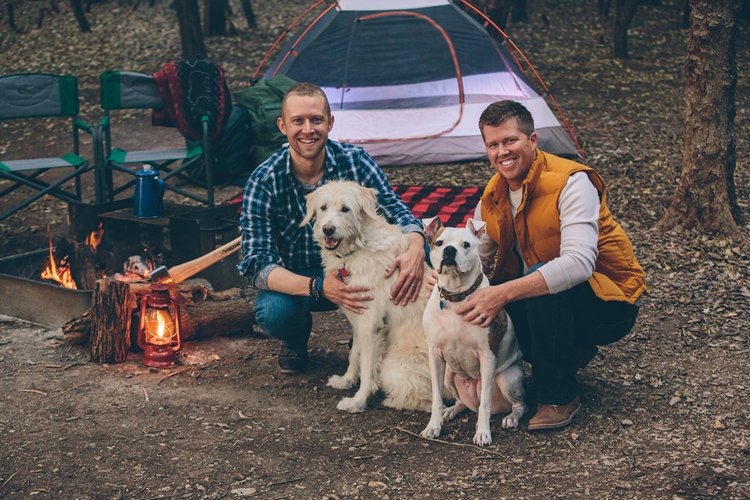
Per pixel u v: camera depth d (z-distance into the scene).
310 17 14.90
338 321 5.00
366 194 3.66
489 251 3.68
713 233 6.21
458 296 3.26
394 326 3.76
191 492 2.99
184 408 3.75
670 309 4.95
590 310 3.48
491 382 3.33
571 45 13.52
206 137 6.21
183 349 4.49
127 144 9.53
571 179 3.33
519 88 8.57
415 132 8.37
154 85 6.28
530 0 15.78
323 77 8.68
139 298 4.42
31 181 6.07
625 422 3.47
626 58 12.84
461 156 8.38
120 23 14.50
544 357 3.39
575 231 3.26
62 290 4.66
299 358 4.16
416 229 3.89
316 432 3.50
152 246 5.68
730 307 4.94
